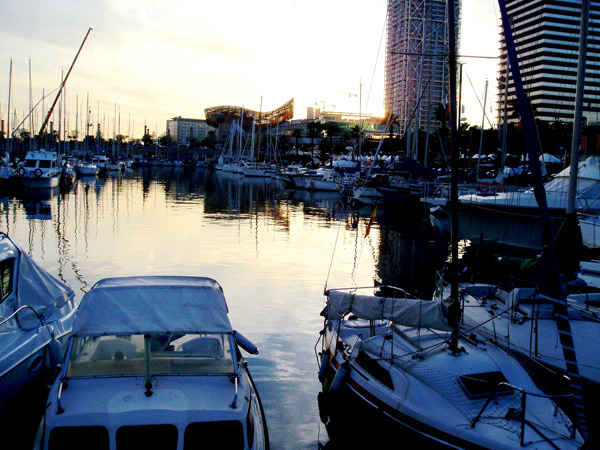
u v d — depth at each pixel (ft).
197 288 23.71
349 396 31.07
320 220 128.88
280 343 42.68
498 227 94.12
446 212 124.57
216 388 21.50
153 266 68.18
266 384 35.09
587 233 65.67
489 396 26.48
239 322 47.75
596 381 28.99
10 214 116.78
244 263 73.26
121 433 18.97
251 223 117.19
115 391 20.53
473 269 46.11
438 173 170.91
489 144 258.16
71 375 21.18
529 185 127.85
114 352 21.94
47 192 169.58
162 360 22.09
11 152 220.84
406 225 124.06
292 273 68.49
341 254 84.07
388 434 27.53
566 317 24.47
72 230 96.37
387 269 73.51
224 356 22.57
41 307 31.50
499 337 33.94
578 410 23.90
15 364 25.85
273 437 28.78
